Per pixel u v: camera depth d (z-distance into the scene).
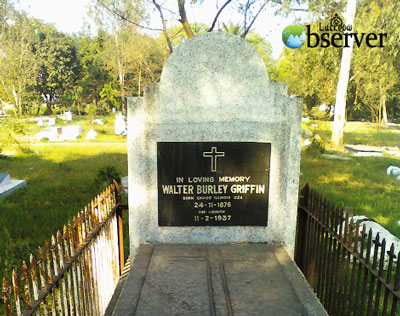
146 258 3.63
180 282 3.19
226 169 3.84
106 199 3.89
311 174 11.62
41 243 5.83
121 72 33.00
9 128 19.33
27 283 2.24
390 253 2.55
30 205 8.00
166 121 3.72
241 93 3.71
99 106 39.50
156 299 2.93
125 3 19.61
